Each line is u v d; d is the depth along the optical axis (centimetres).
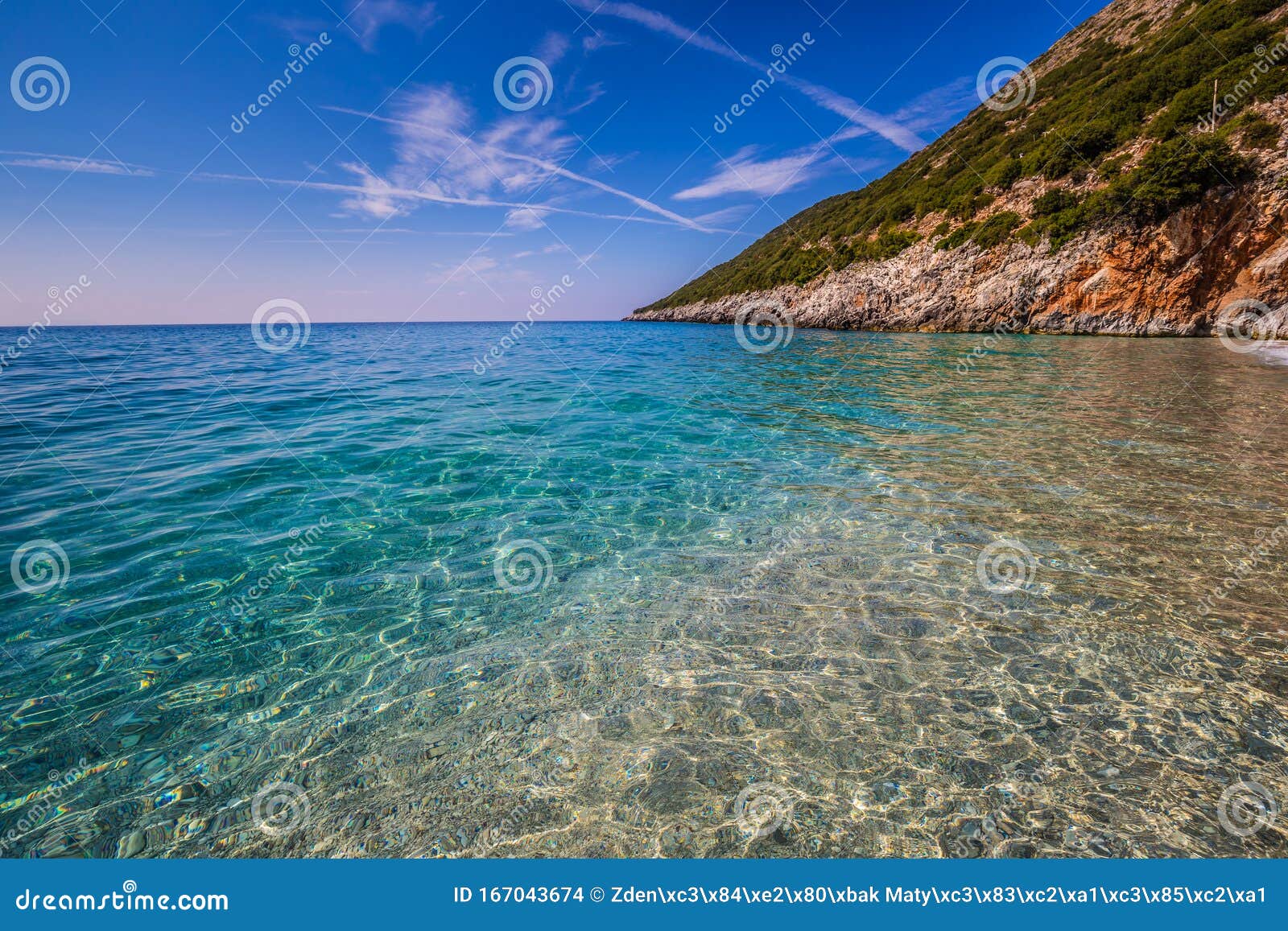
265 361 2228
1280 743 282
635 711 317
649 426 1017
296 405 1220
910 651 363
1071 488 641
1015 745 285
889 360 1956
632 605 428
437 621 411
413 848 244
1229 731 290
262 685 343
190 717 317
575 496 660
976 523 555
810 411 1118
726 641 380
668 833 246
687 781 271
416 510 620
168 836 250
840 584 450
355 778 277
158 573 480
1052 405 1088
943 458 771
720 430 977
